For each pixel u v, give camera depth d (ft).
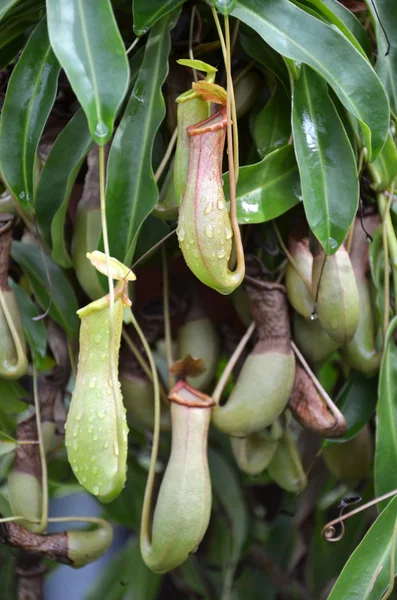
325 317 3.44
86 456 3.01
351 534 4.65
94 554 3.65
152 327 3.80
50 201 3.40
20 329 3.59
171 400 3.44
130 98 3.34
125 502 4.67
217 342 3.84
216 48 3.53
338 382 4.19
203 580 4.85
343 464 3.93
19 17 3.48
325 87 3.36
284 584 4.83
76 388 3.06
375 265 3.58
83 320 3.06
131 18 3.53
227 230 3.13
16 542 3.61
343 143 3.33
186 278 3.84
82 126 3.40
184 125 3.20
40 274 3.73
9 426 3.87
